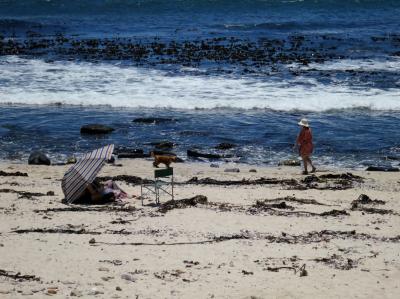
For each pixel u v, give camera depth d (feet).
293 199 60.85
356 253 45.16
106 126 93.20
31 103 108.99
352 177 72.08
